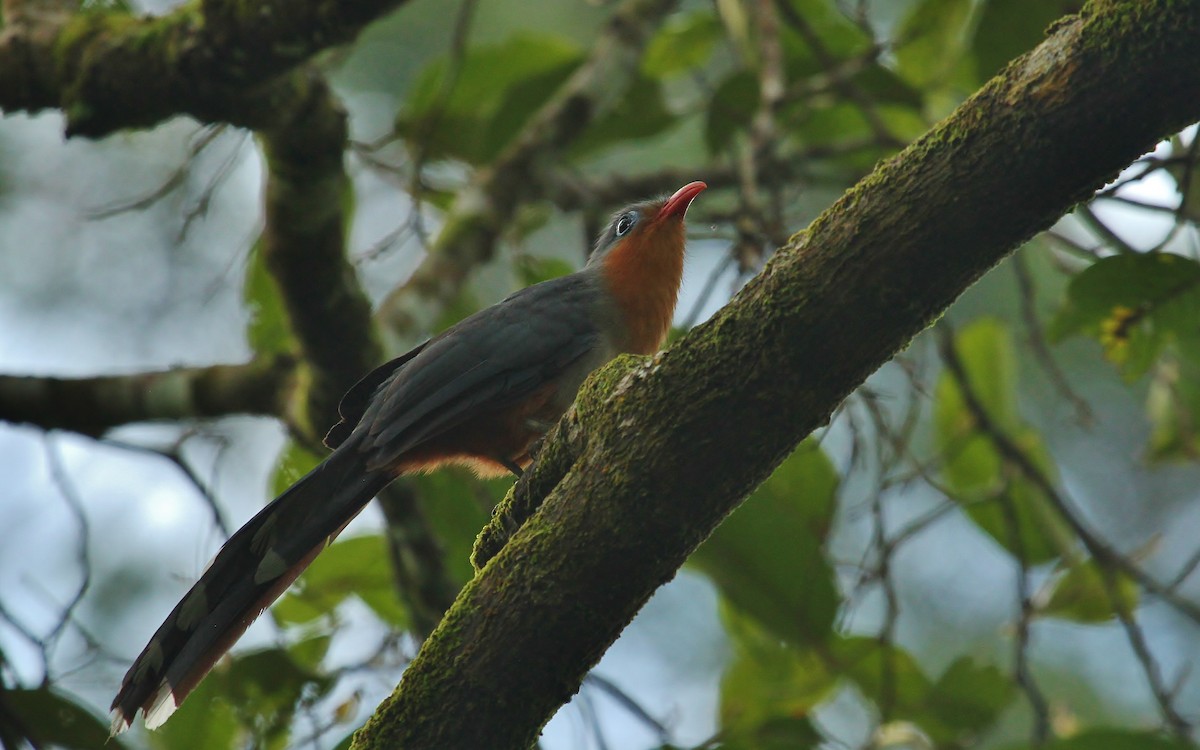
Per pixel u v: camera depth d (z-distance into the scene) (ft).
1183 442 37.81
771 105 39.68
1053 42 17.63
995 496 35.99
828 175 41.83
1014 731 48.14
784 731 32.73
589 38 55.42
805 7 43.60
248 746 33.40
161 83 26.68
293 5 25.00
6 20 29.63
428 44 55.31
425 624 35.81
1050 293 55.31
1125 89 17.01
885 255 18.34
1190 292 29.19
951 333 36.70
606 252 35.78
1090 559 36.60
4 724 30.17
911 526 34.17
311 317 31.17
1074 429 56.24
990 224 18.10
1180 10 16.40
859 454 35.42
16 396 35.22
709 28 43.42
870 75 40.50
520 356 31.12
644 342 34.37
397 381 30.35
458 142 41.91
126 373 35.73
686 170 43.39
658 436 19.60
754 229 37.37
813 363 18.95
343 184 29.45
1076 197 18.16
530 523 20.61
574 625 20.20
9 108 29.07
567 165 43.27
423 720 20.42
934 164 18.12
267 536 26.96
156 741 34.14
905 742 34.63
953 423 39.34
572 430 21.36
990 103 17.88
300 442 35.09
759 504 33.99
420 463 31.53
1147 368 30.94
